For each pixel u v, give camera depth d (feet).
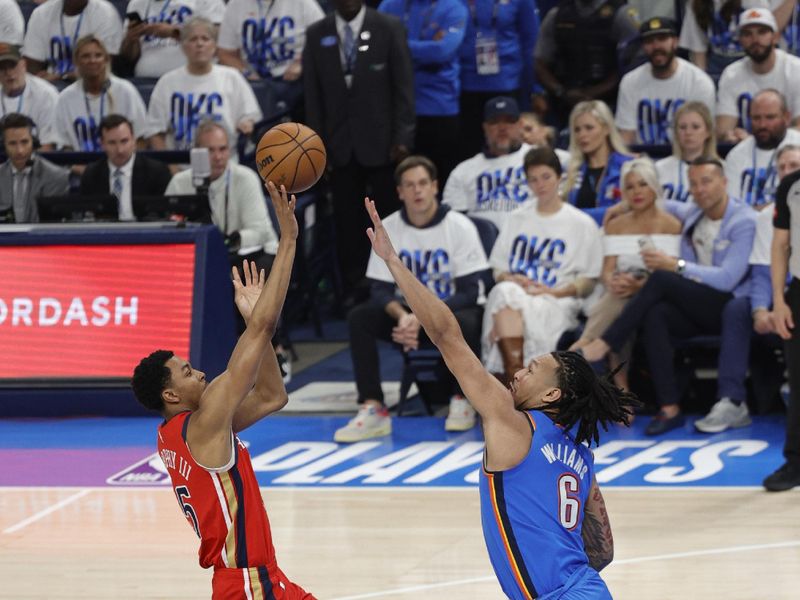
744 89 82.79
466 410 71.67
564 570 31.63
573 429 32.68
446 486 61.00
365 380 71.10
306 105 90.43
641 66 86.07
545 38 91.56
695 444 66.28
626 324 68.95
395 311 70.85
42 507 59.82
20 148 82.74
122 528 56.44
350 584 48.26
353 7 88.48
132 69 100.53
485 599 46.14
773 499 57.21
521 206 77.46
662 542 52.03
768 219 67.31
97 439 71.36
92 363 73.10
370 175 90.84
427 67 91.97
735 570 48.49
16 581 50.01
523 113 85.35
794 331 58.08
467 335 70.03
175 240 73.00
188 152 86.07
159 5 99.96
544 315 69.62
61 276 74.13
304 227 92.12
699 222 70.44
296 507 58.44
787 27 89.86
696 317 69.00
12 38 104.32
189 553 52.95
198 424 34.06
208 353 71.67
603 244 72.49
